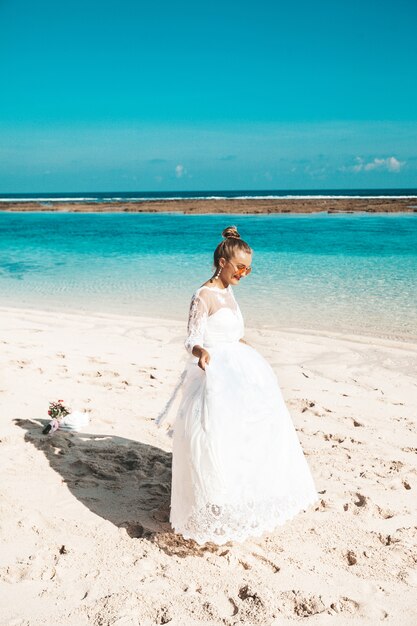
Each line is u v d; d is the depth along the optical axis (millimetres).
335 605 3029
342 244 22297
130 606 2943
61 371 7039
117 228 34281
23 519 3715
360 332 9531
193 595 3061
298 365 7750
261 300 12188
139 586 3117
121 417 5617
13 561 3301
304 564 3395
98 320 10461
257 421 3529
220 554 3467
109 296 13094
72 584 3121
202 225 34844
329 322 10203
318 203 54312
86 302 12430
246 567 3342
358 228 29359
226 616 2906
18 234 31375
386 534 3717
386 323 10078
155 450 4898
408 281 14078
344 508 4059
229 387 3564
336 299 12156
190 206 56719
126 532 3652
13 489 4113
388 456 4922
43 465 4512
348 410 6070
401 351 8398
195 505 3441
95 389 6434
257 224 33750
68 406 5816
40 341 8641
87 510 3904
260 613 2924
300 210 45906
